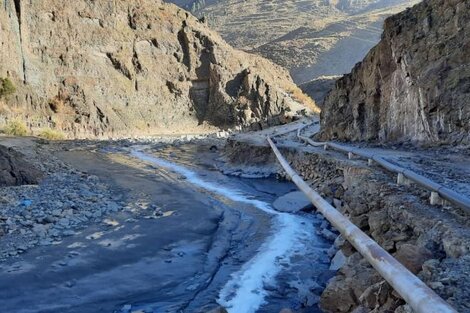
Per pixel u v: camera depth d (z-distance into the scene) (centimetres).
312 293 1126
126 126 7544
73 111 6875
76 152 4306
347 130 3441
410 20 2731
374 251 740
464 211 1001
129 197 2170
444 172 1461
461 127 2047
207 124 8631
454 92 2128
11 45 6228
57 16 7281
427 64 2406
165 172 3238
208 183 2903
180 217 1830
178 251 1439
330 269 1295
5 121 5534
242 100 8525
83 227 1627
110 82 7762
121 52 8162
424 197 1223
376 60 3050
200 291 1158
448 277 680
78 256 1330
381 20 18862
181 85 8731
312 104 9806
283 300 1104
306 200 2145
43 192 2064
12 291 1088
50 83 6838
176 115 8538
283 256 1441
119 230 1609
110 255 1358
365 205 1414
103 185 2414
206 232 1667
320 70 16300
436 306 519
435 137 2216
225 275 1276
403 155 1980
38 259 1289
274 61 17300
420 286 576
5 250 1340
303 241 1609
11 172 2236
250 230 1767
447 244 831
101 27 8012
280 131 5028
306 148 3247
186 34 8981
